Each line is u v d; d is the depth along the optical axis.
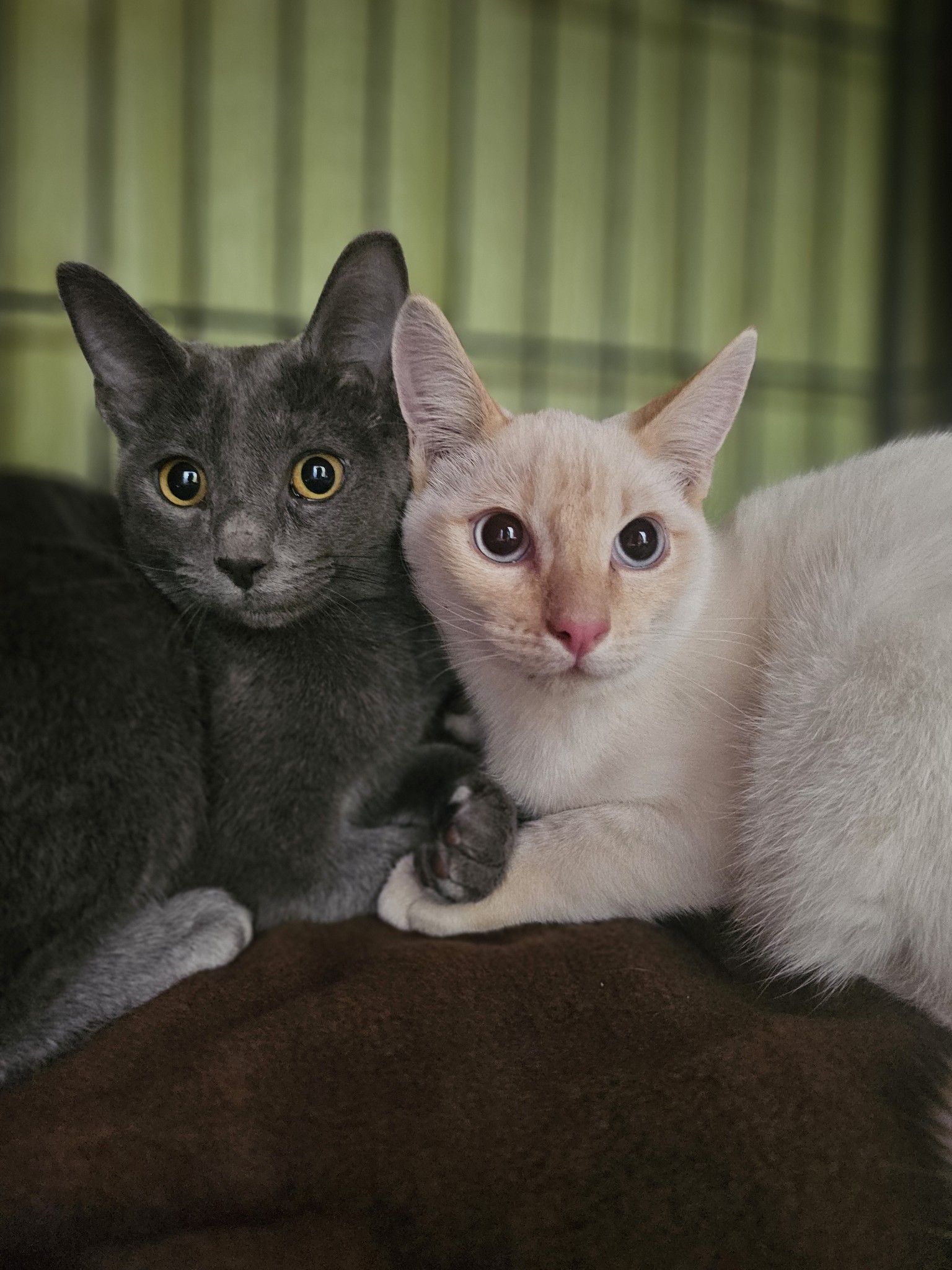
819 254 0.81
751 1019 0.27
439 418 0.31
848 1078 0.25
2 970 0.28
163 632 0.32
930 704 0.26
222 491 0.30
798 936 0.28
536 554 0.29
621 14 0.73
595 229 0.75
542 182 0.73
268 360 0.32
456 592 0.30
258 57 0.65
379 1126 0.24
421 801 0.34
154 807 0.30
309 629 0.32
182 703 0.32
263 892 0.32
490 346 0.73
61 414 0.65
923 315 0.82
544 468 0.29
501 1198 0.23
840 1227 0.23
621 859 0.30
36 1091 0.26
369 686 0.33
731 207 0.78
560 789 0.31
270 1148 0.24
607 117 0.74
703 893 0.30
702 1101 0.24
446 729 0.36
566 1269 0.22
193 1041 0.27
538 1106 0.25
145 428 0.32
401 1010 0.27
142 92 0.63
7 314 0.63
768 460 0.82
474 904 0.30
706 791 0.30
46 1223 0.23
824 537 0.32
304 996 0.27
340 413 0.31
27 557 0.32
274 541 0.30
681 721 0.30
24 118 0.61
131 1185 0.23
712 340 0.79
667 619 0.29
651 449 0.30
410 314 0.30
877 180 0.82
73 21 0.61
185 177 0.65
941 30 0.78
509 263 0.73
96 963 0.29
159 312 0.64
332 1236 0.23
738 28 0.76
